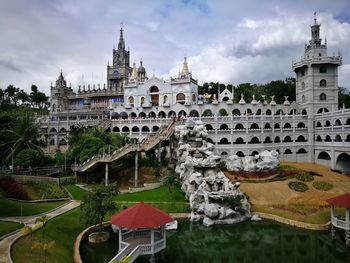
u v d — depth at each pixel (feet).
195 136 237.86
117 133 305.32
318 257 132.87
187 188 193.47
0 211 136.67
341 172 260.01
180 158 227.40
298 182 212.02
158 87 360.07
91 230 143.33
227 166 237.86
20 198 166.20
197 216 167.94
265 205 184.85
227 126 306.96
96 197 133.90
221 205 170.91
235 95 468.75
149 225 109.19
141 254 109.09
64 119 377.50
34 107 491.31
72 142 268.41
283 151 305.53
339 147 266.77
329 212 172.96
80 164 217.56
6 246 97.66
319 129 305.53
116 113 351.25
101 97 451.53
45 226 124.98
